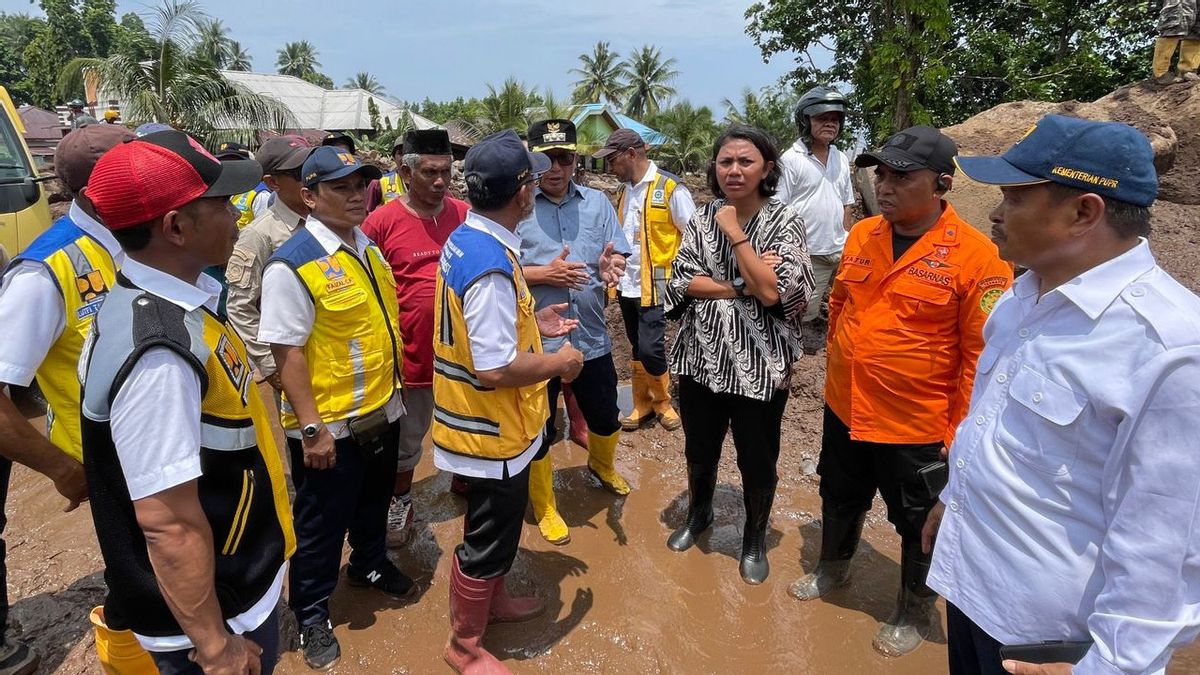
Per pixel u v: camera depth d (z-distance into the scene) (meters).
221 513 1.55
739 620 2.81
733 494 3.77
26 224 5.27
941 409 2.45
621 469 4.14
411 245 3.29
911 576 2.59
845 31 15.91
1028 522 1.44
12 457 1.93
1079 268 1.38
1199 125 6.27
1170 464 1.19
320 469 2.46
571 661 2.59
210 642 1.47
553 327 2.45
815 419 4.34
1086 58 12.73
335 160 2.41
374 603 2.93
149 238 1.45
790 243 2.71
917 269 2.38
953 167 2.32
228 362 1.57
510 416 2.29
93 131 2.12
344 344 2.47
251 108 14.36
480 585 2.37
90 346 1.43
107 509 1.46
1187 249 5.37
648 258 4.26
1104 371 1.28
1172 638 1.21
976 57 14.02
